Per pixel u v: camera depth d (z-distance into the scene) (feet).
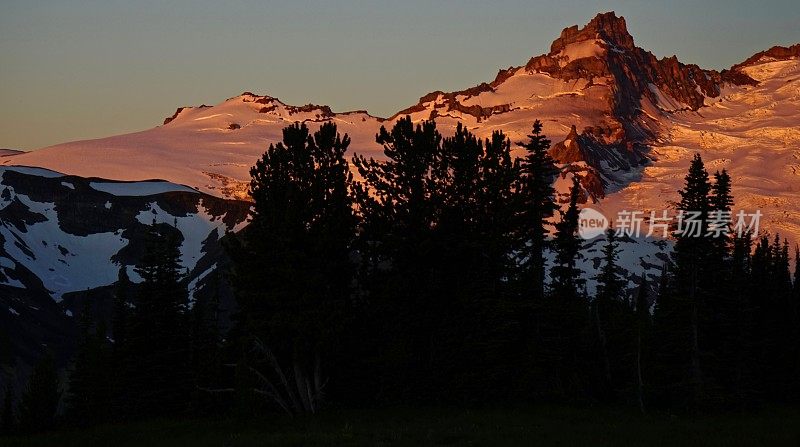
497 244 229.86
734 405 226.17
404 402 219.41
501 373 224.12
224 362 218.38
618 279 281.95
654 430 165.17
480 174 240.73
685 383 224.53
